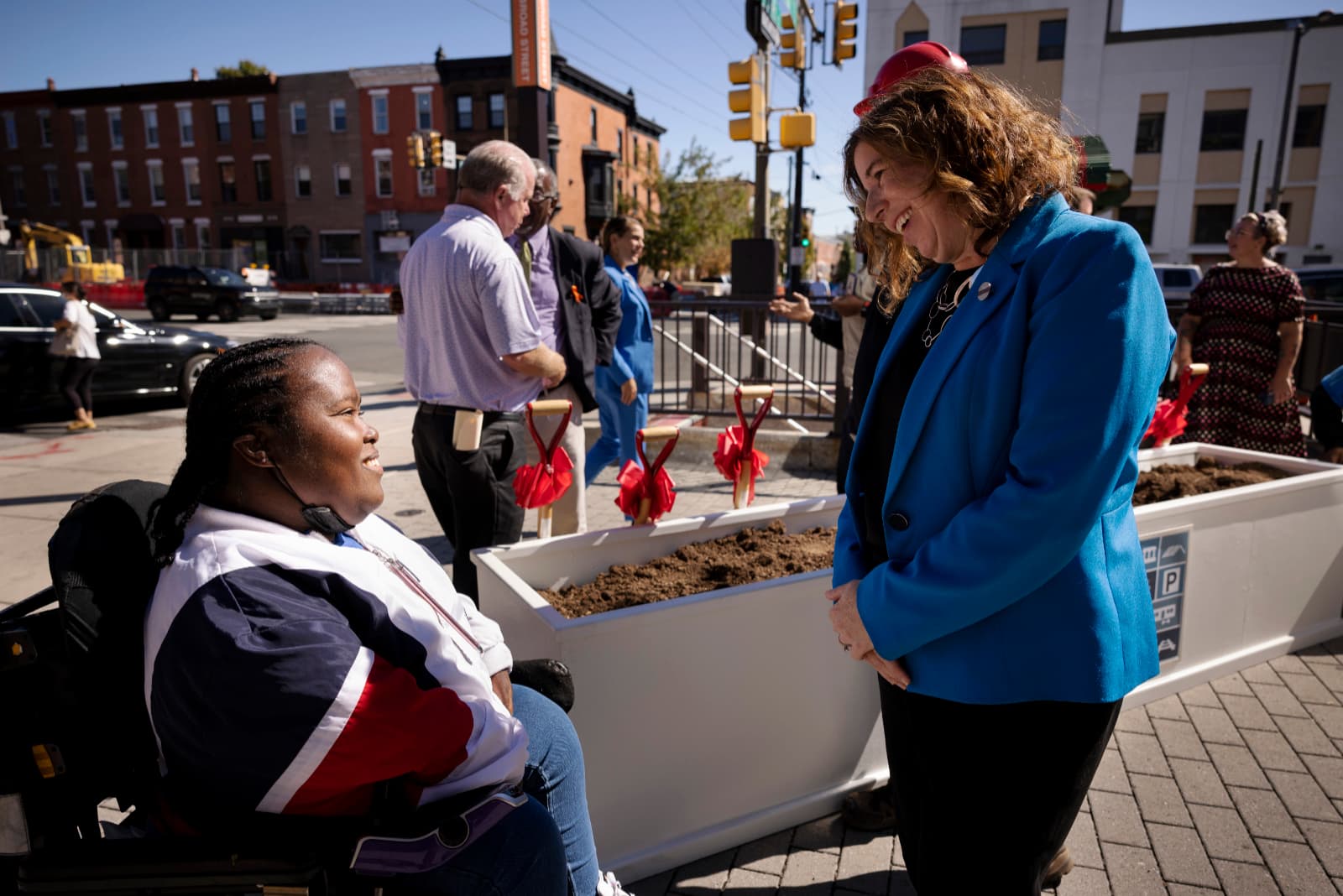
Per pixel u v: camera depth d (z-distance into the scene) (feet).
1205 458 12.25
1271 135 95.04
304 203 126.72
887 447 4.83
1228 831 7.66
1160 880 7.09
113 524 4.08
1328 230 95.66
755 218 37.27
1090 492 3.72
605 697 6.43
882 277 5.48
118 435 27.58
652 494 8.79
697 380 26.50
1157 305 3.87
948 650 4.33
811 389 26.76
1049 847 4.62
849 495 5.10
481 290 9.04
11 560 15.12
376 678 3.72
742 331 25.22
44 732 3.72
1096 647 4.17
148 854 3.73
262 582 3.73
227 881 3.68
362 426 4.25
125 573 3.98
